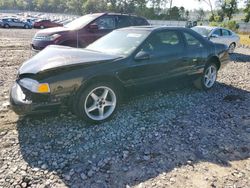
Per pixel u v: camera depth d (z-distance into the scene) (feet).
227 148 12.05
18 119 13.89
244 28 142.00
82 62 12.68
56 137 12.25
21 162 10.31
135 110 15.78
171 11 234.38
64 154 10.97
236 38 47.83
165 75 16.25
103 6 269.64
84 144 11.77
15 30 94.12
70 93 12.29
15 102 12.04
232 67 32.07
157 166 10.44
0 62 28.86
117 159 10.79
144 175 9.88
